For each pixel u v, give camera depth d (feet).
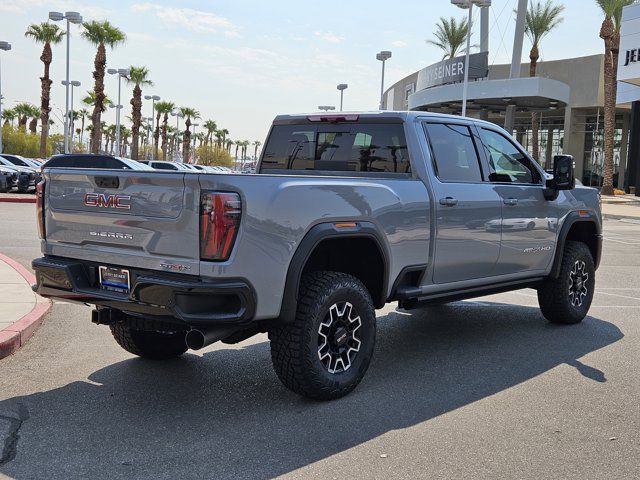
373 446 13.12
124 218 14.47
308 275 15.48
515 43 132.77
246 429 13.88
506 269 21.20
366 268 17.12
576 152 185.57
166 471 11.85
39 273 16.01
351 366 16.16
